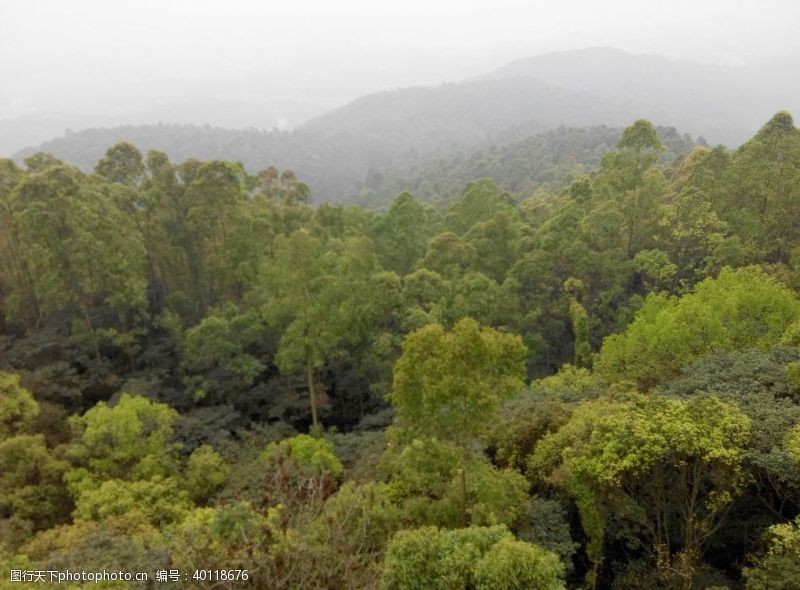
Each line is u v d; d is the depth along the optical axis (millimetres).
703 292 22531
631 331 21859
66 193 28750
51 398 26703
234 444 23266
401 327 27391
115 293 29922
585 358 28922
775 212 28891
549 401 19016
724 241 27344
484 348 12734
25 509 18062
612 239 32594
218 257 34531
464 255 32469
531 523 14523
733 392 15586
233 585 7312
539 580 10250
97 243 28719
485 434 16625
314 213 41344
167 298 34344
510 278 31281
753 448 13281
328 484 8719
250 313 30328
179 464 21109
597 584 15336
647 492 14641
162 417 22016
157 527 16797
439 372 12852
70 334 30984
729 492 13195
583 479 13883
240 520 7871
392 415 26656
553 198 51781
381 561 11680
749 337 20297
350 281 26641
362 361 28859
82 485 18562
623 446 13352
